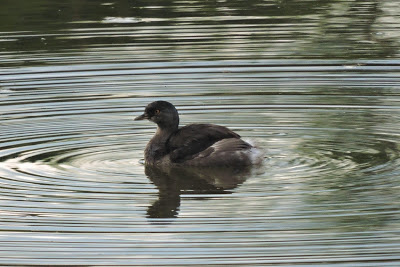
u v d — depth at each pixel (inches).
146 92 712.4
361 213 464.1
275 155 575.2
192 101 691.4
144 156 576.4
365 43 827.4
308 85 722.2
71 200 494.3
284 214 466.9
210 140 582.2
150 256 419.2
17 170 546.6
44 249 430.0
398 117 640.4
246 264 407.2
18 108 676.7
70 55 809.5
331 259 412.2
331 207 474.0
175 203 490.9
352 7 964.0
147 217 468.8
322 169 542.0
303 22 902.4
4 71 768.3
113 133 625.6
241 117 652.7
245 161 567.2
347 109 662.5
